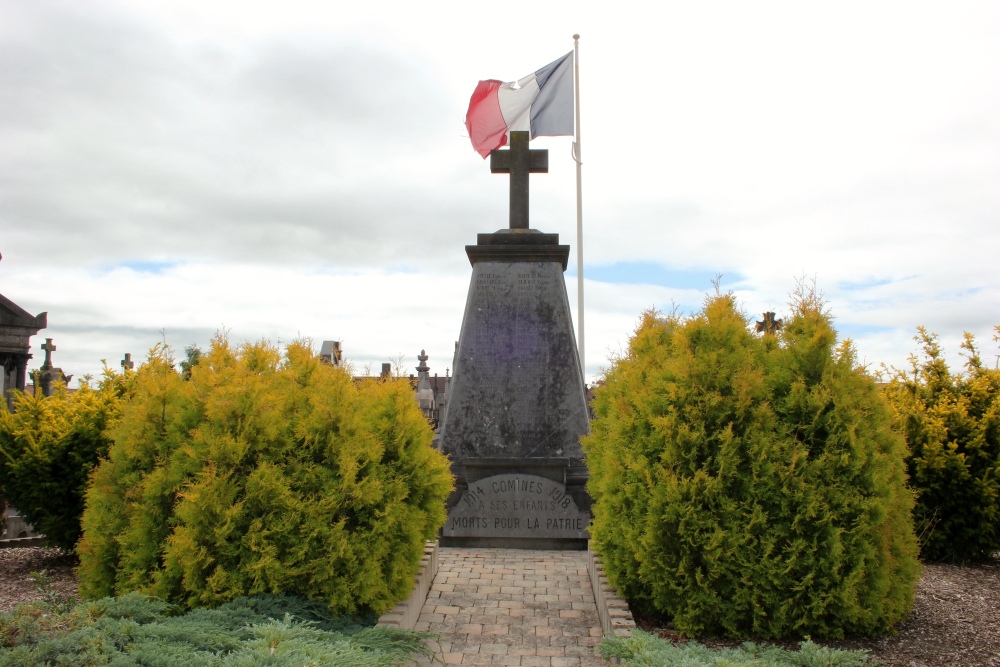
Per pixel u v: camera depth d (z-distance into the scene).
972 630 5.79
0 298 17.05
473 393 10.55
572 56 15.27
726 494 5.60
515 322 10.72
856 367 6.01
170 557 4.98
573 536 9.81
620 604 5.91
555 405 10.48
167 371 6.05
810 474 5.51
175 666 3.47
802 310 6.20
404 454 6.25
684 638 5.56
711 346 6.19
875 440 5.70
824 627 5.37
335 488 5.44
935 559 9.11
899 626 5.86
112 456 5.84
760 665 3.82
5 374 17.22
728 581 5.54
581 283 14.91
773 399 5.93
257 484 5.22
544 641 5.93
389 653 4.41
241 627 4.35
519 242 10.88
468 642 5.91
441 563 8.88
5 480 8.51
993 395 9.35
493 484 9.97
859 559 5.34
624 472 6.09
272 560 5.08
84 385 9.07
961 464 8.71
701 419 5.78
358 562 5.42
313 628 4.44
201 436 5.35
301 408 5.81
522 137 11.41
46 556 9.11
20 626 3.58
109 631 3.84
